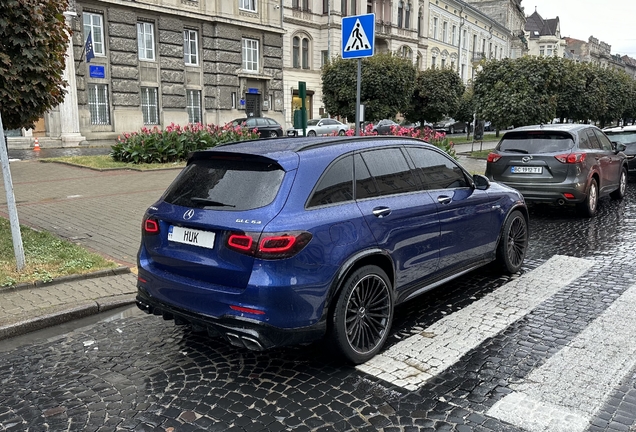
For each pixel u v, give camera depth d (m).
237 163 4.00
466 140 33.94
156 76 28.77
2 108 6.32
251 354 4.21
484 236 5.53
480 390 3.57
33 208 9.73
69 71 24.72
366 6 43.03
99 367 4.01
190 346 4.38
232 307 3.54
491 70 21.08
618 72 35.56
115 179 13.35
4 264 5.95
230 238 3.55
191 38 30.62
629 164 13.82
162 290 3.97
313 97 40.91
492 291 5.62
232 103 32.84
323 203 3.83
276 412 3.34
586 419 3.20
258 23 33.84
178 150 16.70
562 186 8.95
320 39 40.69
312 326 3.65
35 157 19.16
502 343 4.31
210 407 3.41
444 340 4.40
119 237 7.73
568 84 24.48
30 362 4.10
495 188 5.91
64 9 7.18
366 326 4.07
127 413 3.35
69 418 3.30
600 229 8.63
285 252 3.46
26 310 4.91
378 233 4.09
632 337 4.39
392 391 3.58
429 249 4.67
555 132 9.27
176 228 3.92
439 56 56.66
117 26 26.70
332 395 3.54
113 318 5.02
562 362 3.95
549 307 5.12
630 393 3.50
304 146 4.06
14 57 6.25
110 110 27.03
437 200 4.80
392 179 4.50
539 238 8.09
